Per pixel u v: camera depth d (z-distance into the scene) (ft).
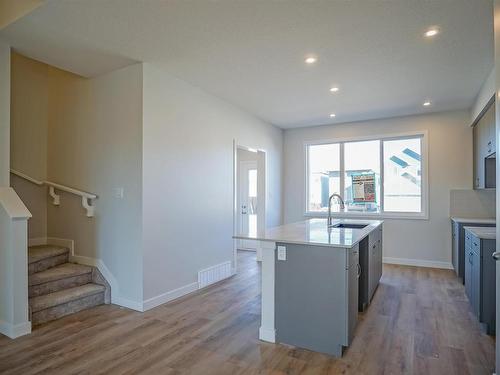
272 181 20.26
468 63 10.89
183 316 10.44
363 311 10.93
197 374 7.14
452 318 10.32
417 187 18.19
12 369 7.28
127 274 11.24
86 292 11.05
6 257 8.98
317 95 14.49
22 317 9.01
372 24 8.45
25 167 13.05
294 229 11.14
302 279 8.39
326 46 9.73
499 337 6.26
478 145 15.30
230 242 15.57
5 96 9.62
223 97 14.84
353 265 8.57
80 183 12.52
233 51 10.10
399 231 18.28
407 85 13.08
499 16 6.07
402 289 13.43
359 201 19.69
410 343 8.63
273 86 13.33
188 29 8.75
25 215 9.07
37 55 10.39
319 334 8.17
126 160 11.28
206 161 14.03
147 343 8.57
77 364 7.50
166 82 11.94
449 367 7.44
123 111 11.39
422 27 8.57
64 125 13.11
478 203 16.55
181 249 12.56
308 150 21.40
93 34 9.03
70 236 12.82
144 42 9.51
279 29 8.73
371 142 19.40
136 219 11.00
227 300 12.03
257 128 18.38
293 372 7.23
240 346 8.46
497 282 6.38
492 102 12.21
